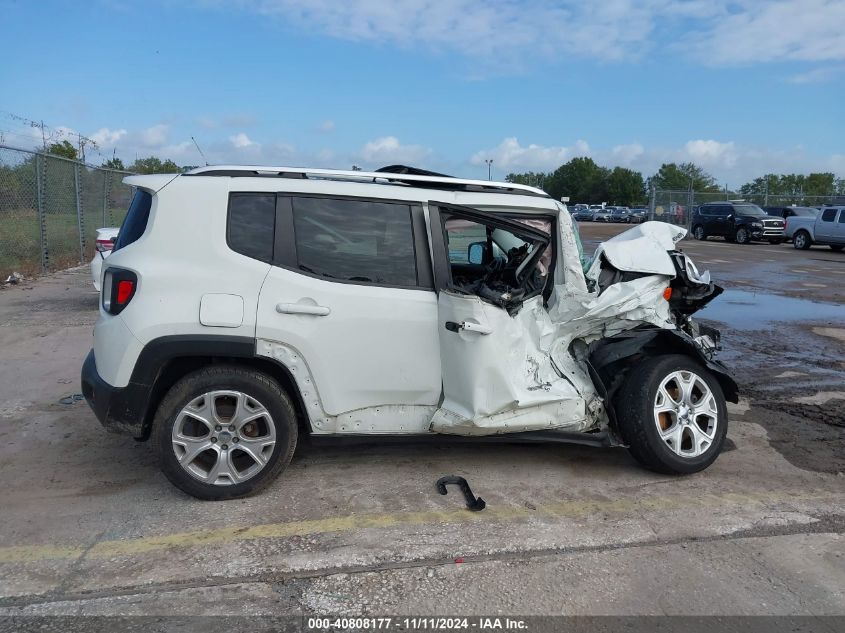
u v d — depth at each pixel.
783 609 3.11
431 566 3.41
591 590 3.23
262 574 3.30
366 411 4.20
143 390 3.89
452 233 5.24
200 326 3.87
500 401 4.15
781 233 29.25
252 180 4.11
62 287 12.41
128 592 3.14
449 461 4.75
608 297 4.48
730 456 4.99
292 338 3.96
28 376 6.63
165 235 3.96
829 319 10.62
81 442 4.98
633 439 4.43
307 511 3.96
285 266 4.04
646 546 3.64
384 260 4.21
